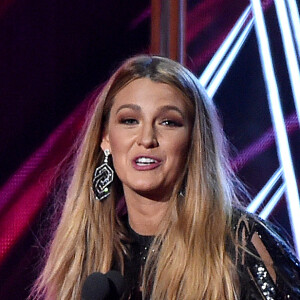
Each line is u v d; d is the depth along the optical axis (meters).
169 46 13.40
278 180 13.59
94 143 7.98
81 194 8.06
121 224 7.96
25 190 14.01
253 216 7.51
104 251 7.86
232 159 13.67
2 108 14.14
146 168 7.28
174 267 7.30
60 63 14.12
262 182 13.63
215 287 7.11
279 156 13.63
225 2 13.86
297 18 13.71
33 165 14.05
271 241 7.22
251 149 13.68
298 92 13.63
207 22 13.87
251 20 13.82
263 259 7.12
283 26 13.73
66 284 7.92
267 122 13.71
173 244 7.38
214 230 7.35
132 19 14.04
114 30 14.06
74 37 14.10
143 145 7.24
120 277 6.57
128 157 7.36
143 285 7.54
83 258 7.94
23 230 13.97
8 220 13.99
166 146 7.29
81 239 7.98
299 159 13.59
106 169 7.96
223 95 13.78
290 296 6.88
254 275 7.05
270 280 6.99
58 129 14.05
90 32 14.09
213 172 7.55
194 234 7.35
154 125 7.32
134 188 7.37
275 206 13.56
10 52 14.18
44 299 8.21
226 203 7.50
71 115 14.05
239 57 13.80
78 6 14.11
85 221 8.02
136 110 7.34
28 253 13.95
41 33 14.14
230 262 7.19
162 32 13.42
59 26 14.13
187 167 7.50
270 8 13.79
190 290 7.17
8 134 14.12
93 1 14.09
